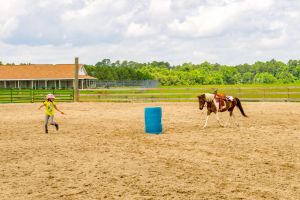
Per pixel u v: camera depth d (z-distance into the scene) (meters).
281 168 9.68
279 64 168.88
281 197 7.48
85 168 9.79
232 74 150.75
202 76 132.38
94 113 24.52
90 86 75.12
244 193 7.71
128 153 11.62
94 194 7.71
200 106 16.98
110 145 13.04
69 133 16.05
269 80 159.25
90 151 12.02
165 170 9.53
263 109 25.66
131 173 9.26
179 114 23.09
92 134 15.66
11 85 73.75
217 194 7.65
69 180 8.73
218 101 17.03
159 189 7.98
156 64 192.88
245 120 19.62
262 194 7.65
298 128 16.39
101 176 9.02
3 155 11.58
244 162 10.34
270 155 11.18
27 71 73.50
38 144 13.41
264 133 15.18
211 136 14.69
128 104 32.44
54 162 10.54
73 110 26.88
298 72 160.00
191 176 8.97
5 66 75.06
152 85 76.62
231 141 13.53
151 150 12.07
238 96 35.75
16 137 15.10
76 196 7.61
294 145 12.66
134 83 75.25
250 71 172.50
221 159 10.73
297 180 8.63
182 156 11.13
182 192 7.78
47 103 16.09
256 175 9.05
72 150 12.23
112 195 7.63
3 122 20.17
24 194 7.79
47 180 8.77
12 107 30.30
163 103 33.19
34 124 19.25
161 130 15.84
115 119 20.98
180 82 126.31
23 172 9.52
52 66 74.94
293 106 27.81
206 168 9.71
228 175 9.05
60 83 73.69
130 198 7.43
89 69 106.25
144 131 16.34
